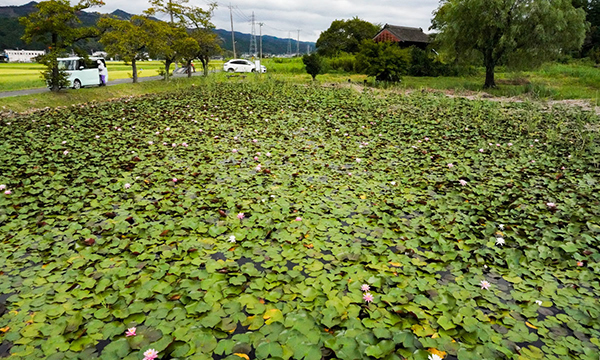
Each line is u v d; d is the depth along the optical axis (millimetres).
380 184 5176
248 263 3086
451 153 6805
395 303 2633
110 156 6215
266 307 2592
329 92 16328
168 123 9188
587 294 2787
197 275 2910
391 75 21812
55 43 14664
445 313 2541
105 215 3984
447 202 4504
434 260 3252
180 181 5059
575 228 3715
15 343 2232
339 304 2590
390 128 9008
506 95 17172
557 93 16469
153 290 2736
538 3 17031
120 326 2377
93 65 17812
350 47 47875
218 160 6145
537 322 2508
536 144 7477
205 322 2396
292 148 6961
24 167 5621
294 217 4012
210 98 14242
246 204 4316
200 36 24812
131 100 14070
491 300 2709
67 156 6164
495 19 18109
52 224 3828
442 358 2172
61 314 2504
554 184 5043
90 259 3172
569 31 17719
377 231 3750
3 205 4211
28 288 2791
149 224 3797
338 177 5398
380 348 2180
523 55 18781
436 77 27203
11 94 13984
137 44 19000
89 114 10672
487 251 3342
